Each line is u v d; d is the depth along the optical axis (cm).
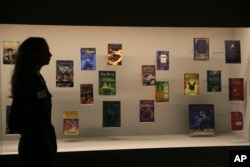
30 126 227
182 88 362
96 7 294
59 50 340
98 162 297
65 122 324
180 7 302
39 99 229
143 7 299
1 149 300
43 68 340
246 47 331
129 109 358
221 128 365
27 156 230
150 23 300
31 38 238
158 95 347
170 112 364
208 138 344
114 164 299
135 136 357
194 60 352
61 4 290
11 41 306
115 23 296
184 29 353
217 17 305
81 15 293
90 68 329
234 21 306
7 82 321
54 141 243
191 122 352
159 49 356
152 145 314
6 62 306
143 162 301
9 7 284
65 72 324
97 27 337
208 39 338
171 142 327
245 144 314
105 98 354
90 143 326
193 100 365
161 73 358
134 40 352
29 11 287
